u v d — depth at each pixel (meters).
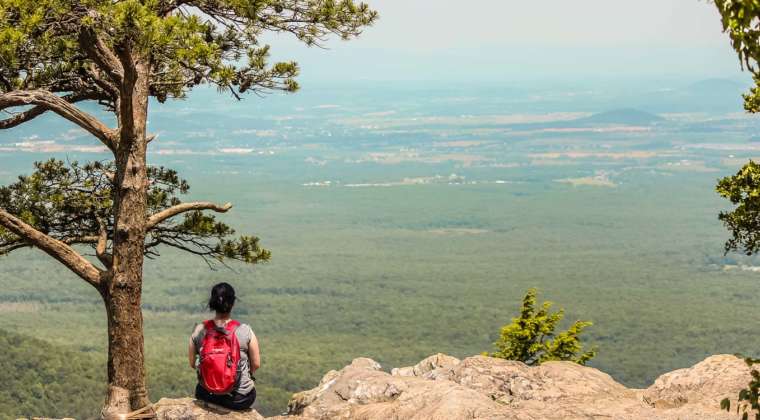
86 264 9.98
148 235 14.77
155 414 8.55
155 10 10.51
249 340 8.27
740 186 13.46
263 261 14.96
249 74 12.48
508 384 9.51
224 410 8.21
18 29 9.12
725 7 5.31
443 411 8.10
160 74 11.71
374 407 8.87
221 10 11.78
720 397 8.52
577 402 8.80
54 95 9.92
